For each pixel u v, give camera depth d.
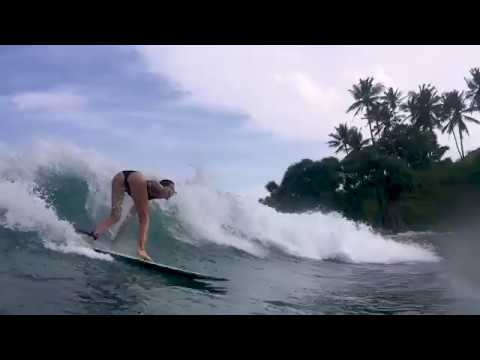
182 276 5.55
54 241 5.42
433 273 8.67
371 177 44.75
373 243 11.98
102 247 5.95
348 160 46.16
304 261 8.86
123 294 4.46
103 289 4.50
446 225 40.97
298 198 46.47
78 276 4.70
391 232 38.91
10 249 4.98
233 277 6.23
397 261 11.04
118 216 5.87
